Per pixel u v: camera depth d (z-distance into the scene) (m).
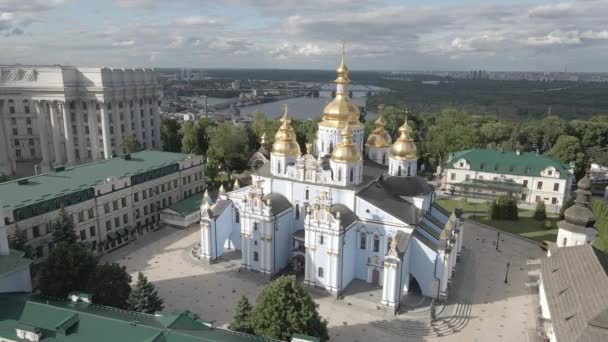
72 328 47.91
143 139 179.62
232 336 50.12
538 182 128.88
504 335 66.44
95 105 155.25
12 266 57.44
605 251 83.56
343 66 87.81
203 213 87.06
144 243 97.44
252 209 81.12
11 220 76.44
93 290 60.31
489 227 109.75
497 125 193.25
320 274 77.25
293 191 85.62
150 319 51.38
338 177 81.00
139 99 174.12
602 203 102.94
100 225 93.38
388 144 98.88
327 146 91.06
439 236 80.44
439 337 65.88
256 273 83.69
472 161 135.75
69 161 155.50
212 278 82.19
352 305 73.25
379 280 79.69
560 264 70.12
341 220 76.19
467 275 84.88
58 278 63.53
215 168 143.62
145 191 104.94
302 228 86.44
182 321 50.44
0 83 150.00
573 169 136.88
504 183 131.88
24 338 47.72
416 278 77.00
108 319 48.12
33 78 149.62
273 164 88.50
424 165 169.88
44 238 82.62
